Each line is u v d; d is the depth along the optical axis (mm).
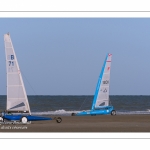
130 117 84062
